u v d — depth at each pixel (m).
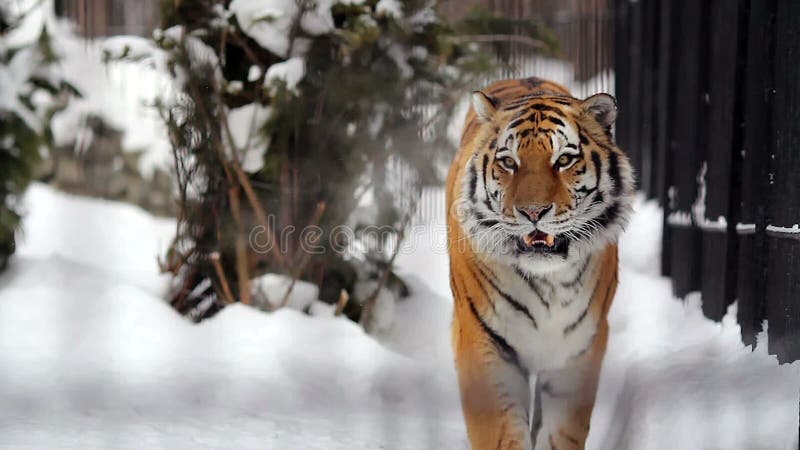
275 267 14.25
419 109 14.94
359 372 12.18
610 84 23.94
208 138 14.01
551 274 9.24
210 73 13.88
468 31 17.25
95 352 12.16
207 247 14.34
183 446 9.40
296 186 14.17
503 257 9.24
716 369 10.55
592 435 11.21
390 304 14.59
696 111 13.44
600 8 25.34
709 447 8.34
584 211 9.26
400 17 14.14
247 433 9.98
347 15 14.02
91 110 23.50
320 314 13.98
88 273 15.07
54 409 10.32
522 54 20.48
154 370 11.75
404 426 10.62
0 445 9.09
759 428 8.44
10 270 14.86
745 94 11.51
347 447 9.74
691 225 13.63
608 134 9.61
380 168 14.73
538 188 8.96
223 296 14.41
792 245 9.48
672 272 14.91
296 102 13.73
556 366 9.61
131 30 24.23
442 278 17.17
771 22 10.34
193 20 14.21
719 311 12.17
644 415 10.15
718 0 12.38
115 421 10.05
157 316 13.44
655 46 18.20
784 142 9.87
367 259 14.88
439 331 14.70
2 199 14.96
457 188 9.89
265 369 11.98
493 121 9.62
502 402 9.50
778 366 9.80
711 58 13.01
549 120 9.27
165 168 23.22
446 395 12.00
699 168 13.45
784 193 9.87
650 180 18.70
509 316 9.40
